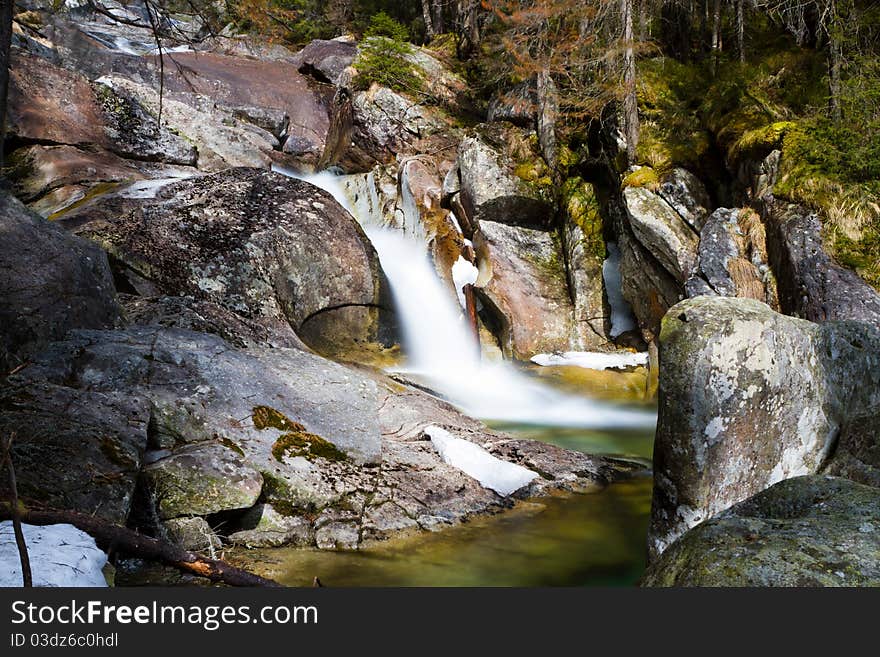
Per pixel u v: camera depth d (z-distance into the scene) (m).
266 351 6.52
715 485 3.13
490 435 6.79
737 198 9.55
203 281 8.20
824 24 9.61
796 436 3.27
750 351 3.15
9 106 11.14
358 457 5.30
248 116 18.38
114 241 7.95
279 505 4.61
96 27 21.30
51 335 5.43
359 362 9.26
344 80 16.22
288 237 9.14
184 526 4.17
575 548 4.46
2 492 3.30
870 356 3.61
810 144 8.53
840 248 7.79
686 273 9.31
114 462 3.96
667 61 11.65
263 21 9.47
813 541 1.61
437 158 13.68
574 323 11.10
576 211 11.48
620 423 8.23
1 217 5.82
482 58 15.42
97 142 11.97
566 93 12.58
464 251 12.13
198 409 4.98
